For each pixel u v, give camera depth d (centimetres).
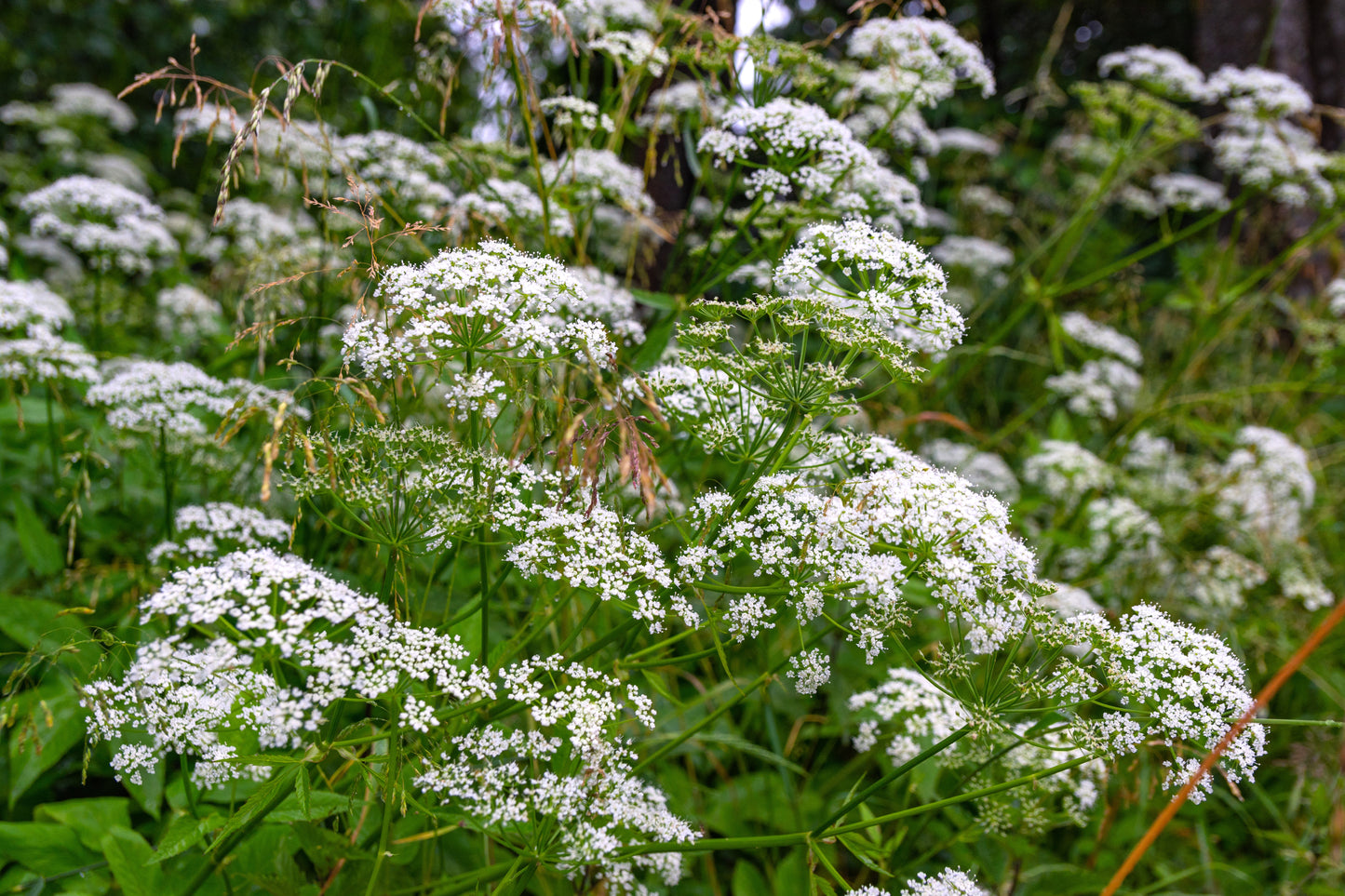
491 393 50
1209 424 105
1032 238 130
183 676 46
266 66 181
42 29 167
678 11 71
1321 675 79
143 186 123
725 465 71
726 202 65
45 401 75
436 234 69
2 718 49
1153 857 66
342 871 50
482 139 77
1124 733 47
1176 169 167
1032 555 50
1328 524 105
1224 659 48
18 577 65
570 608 63
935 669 49
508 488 50
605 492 54
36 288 80
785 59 67
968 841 58
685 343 53
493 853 57
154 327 99
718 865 64
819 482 54
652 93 92
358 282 65
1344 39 148
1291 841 66
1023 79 234
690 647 70
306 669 49
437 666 46
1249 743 48
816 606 49
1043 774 47
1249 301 106
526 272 50
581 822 47
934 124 135
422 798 51
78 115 124
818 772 69
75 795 59
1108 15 237
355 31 134
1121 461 103
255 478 68
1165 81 94
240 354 71
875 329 51
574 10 68
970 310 115
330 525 51
